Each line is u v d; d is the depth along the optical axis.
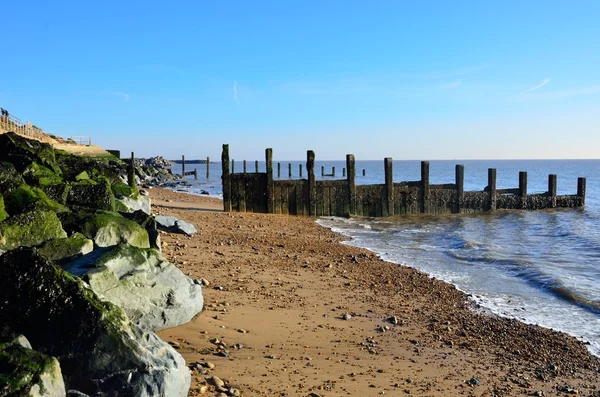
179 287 9.59
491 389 8.66
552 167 191.62
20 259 6.50
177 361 6.38
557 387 8.98
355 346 10.20
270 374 8.09
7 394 4.77
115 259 8.95
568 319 12.95
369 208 35.25
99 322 6.17
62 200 15.20
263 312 11.52
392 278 16.72
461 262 19.89
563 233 28.47
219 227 25.20
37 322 6.23
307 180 34.28
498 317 13.00
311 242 23.20
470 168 183.25
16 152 19.31
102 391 5.87
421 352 10.27
